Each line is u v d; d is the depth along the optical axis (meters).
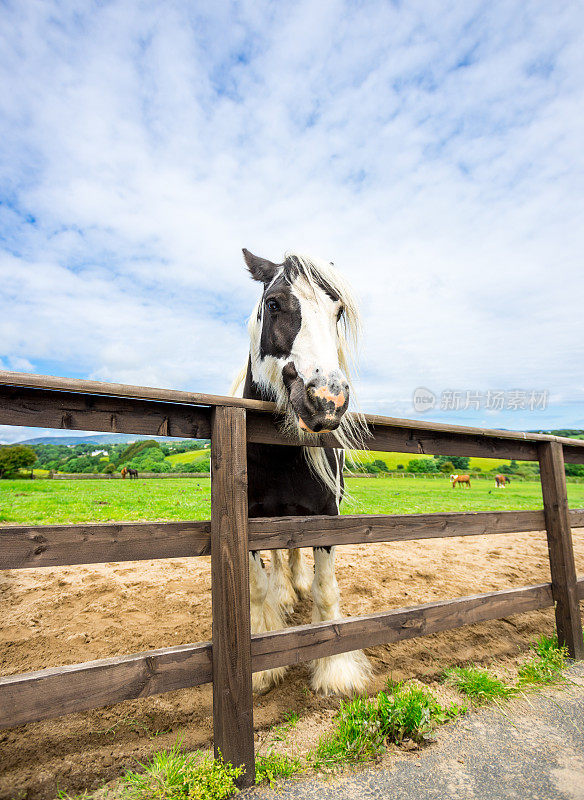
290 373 2.03
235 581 1.67
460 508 9.34
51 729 1.92
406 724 1.86
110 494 11.52
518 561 5.27
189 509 8.09
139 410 1.65
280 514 2.41
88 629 2.94
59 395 1.51
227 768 1.56
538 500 11.87
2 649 2.62
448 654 2.69
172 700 2.19
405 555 5.51
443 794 1.55
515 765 1.71
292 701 2.17
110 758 1.72
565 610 2.73
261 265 2.48
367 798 1.53
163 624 3.04
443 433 2.52
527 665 2.52
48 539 1.46
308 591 3.87
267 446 2.27
